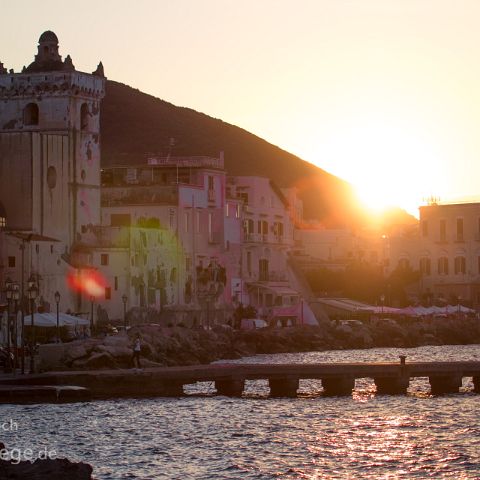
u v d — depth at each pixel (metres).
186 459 110.50
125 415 133.50
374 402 147.38
